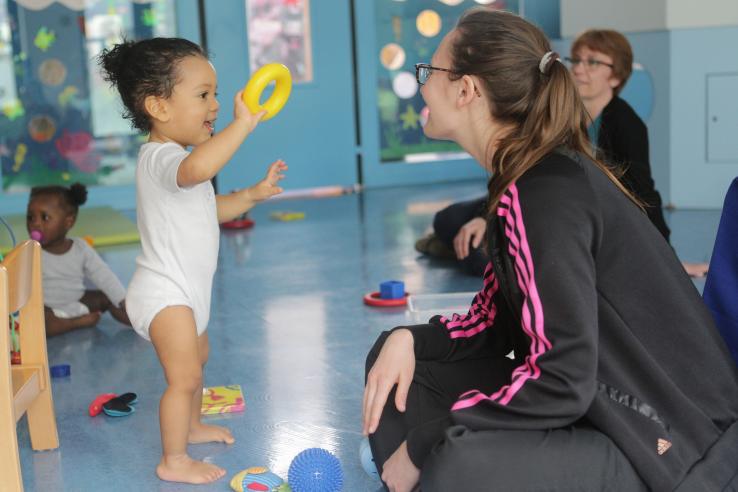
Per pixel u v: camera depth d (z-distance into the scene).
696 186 4.87
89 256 3.06
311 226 4.77
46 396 2.03
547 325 1.33
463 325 1.68
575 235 1.33
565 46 5.41
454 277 3.55
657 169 4.94
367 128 5.93
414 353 1.64
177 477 1.88
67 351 2.79
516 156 1.41
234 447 2.03
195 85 1.91
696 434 1.41
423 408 1.63
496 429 1.35
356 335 2.84
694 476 1.38
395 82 5.95
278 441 2.06
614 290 1.42
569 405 1.32
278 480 1.79
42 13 5.20
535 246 1.33
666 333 1.44
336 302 3.25
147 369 2.61
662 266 1.43
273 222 4.92
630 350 1.40
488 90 1.46
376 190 5.92
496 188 1.42
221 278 3.67
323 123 5.82
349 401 2.29
